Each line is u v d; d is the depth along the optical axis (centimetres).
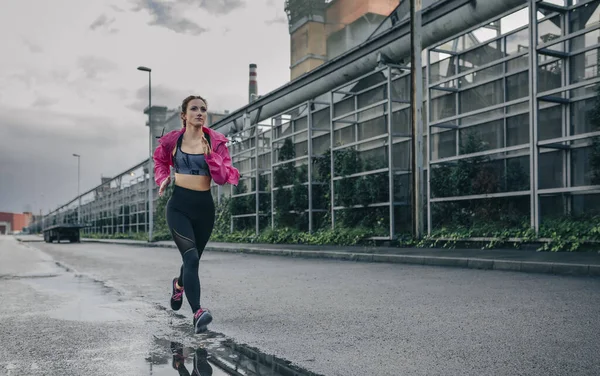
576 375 326
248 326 496
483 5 1670
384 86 1930
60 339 447
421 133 1481
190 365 357
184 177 478
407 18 1908
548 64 1348
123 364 361
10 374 343
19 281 937
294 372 339
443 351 391
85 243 4053
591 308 550
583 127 1248
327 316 544
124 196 5831
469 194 1437
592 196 1221
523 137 1391
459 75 1433
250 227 2789
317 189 2161
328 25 6188
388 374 336
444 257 1078
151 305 641
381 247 1555
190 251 466
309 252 1491
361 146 2019
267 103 2955
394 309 576
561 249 1112
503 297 635
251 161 2939
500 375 329
